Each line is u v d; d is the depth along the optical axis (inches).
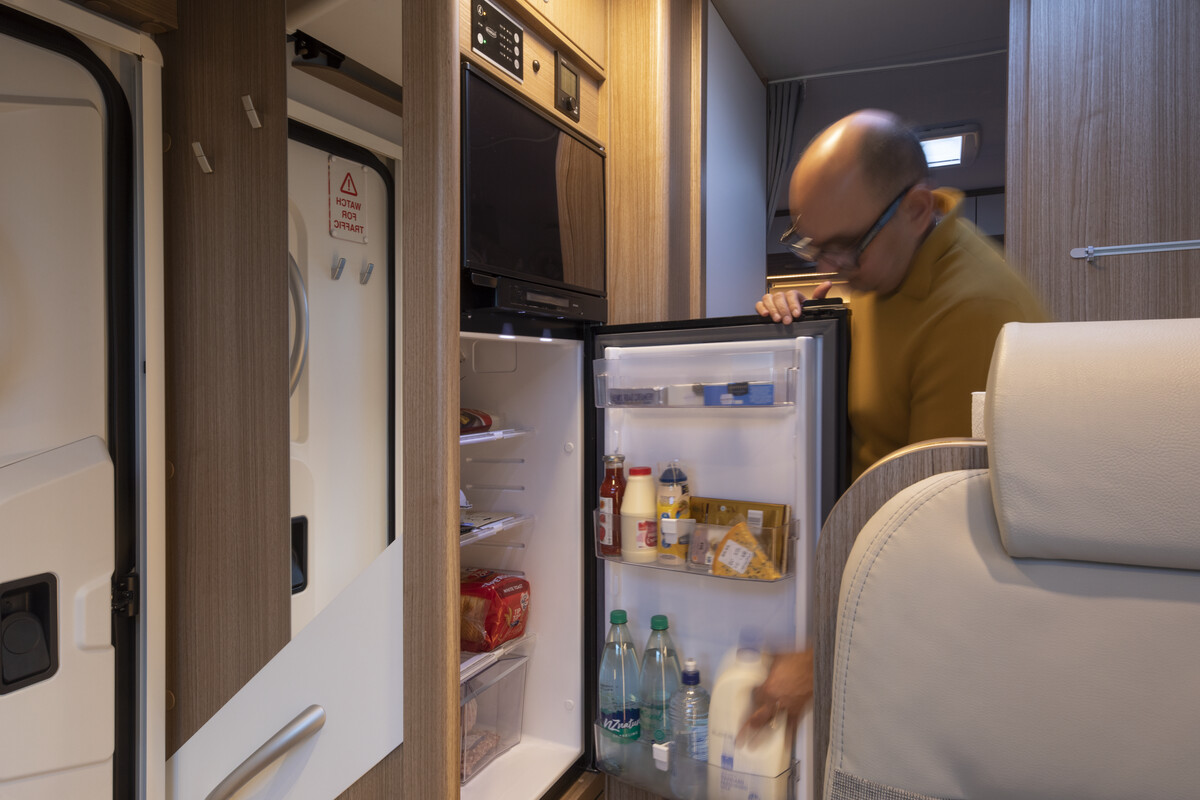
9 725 42.6
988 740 22.4
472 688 59.9
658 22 71.4
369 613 46.1
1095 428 21.1
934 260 56.1
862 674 24.0
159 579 50.5
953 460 26.5
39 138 43.5
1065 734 21.6
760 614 57.1
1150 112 67.2
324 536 47.1
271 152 47.6
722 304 88.2
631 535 58.1
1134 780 20.9
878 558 24.1
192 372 50.4
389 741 45.7
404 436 44.7
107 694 47.6
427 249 43.7
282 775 49.0
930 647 23.1
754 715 52.5
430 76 43.3
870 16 88.8
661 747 55.8
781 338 55.1
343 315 46.3
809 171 58.6
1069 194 70.2
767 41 94.3
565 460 65.1
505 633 62.2
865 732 24.0
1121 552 21.0
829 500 53.5
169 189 50.7
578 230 65.1
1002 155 90.7
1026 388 22.0
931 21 89.4
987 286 54.6
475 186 51.1
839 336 53.1
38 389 43.9
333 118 46.0
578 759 64.1
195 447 50.7
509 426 67.6
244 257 48.6
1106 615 21.3
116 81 47.5
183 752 51.5
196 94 49.5
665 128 71.4
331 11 45.7
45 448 44.2
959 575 23.0
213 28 48.8
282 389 47.9
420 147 43.7
